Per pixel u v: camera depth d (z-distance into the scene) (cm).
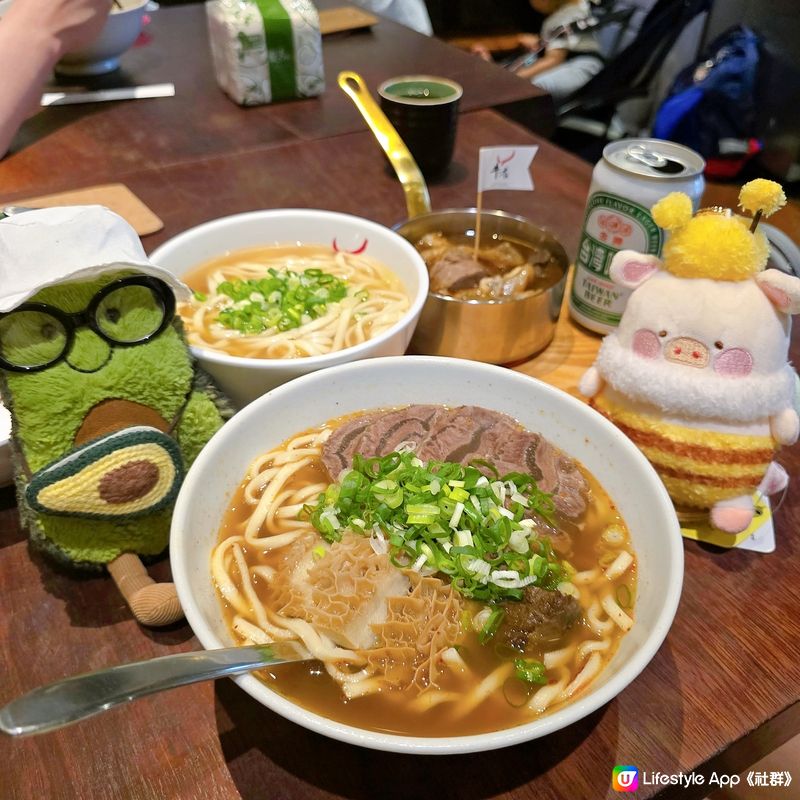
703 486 34
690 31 101
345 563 30
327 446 35
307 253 49
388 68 84
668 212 32
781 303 31
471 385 37
